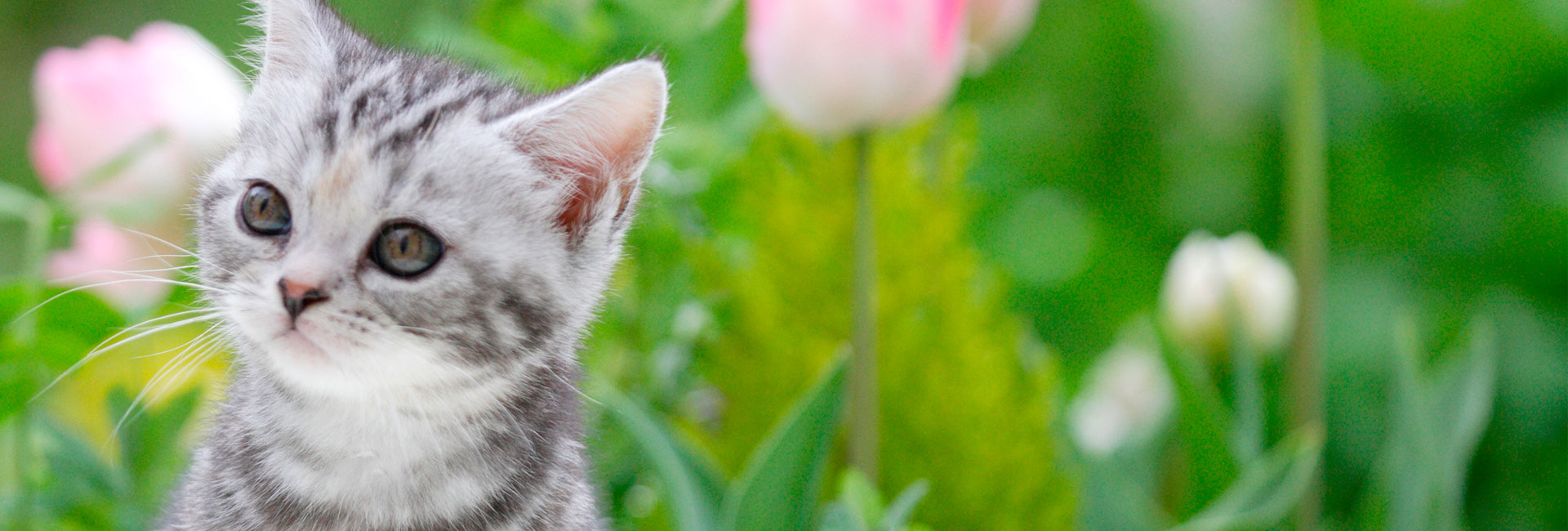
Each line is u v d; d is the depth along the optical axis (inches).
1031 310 63.7
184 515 47.7
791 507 47.2
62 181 50.2
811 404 47.2
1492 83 58.7
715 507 48.0
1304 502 50.7
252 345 47.3
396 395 47.3
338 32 48.2
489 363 47.3
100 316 48.7
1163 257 63.1
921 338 49.5
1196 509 50.8
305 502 47.4
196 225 48.3
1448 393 51.4
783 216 49.8
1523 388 57.4
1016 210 66.3
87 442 49.8
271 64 47.8
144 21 85.2
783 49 47.9
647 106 46.8
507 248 47.0
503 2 52.2
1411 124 60.1
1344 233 60.4
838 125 48.3
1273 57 60.5
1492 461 57.4
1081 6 61.2
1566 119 58.2
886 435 49.5
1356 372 57.7
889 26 47.6
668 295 51.1
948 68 48.2
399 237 46.6
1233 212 61.7
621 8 51.6
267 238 46.9
